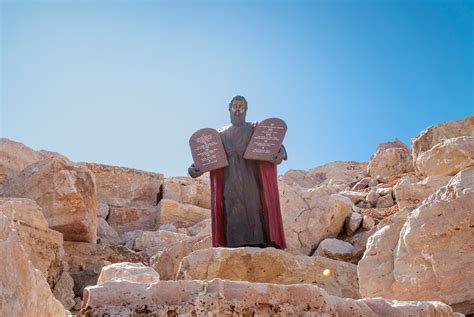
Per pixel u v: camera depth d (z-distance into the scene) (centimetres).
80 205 1380
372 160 2252
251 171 1225
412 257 867
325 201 1454
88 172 1430
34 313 480
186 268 1095
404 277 862
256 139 1223
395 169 2188
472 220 852
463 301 829
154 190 2130
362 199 1777
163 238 1675
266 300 583
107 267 812
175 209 1948
